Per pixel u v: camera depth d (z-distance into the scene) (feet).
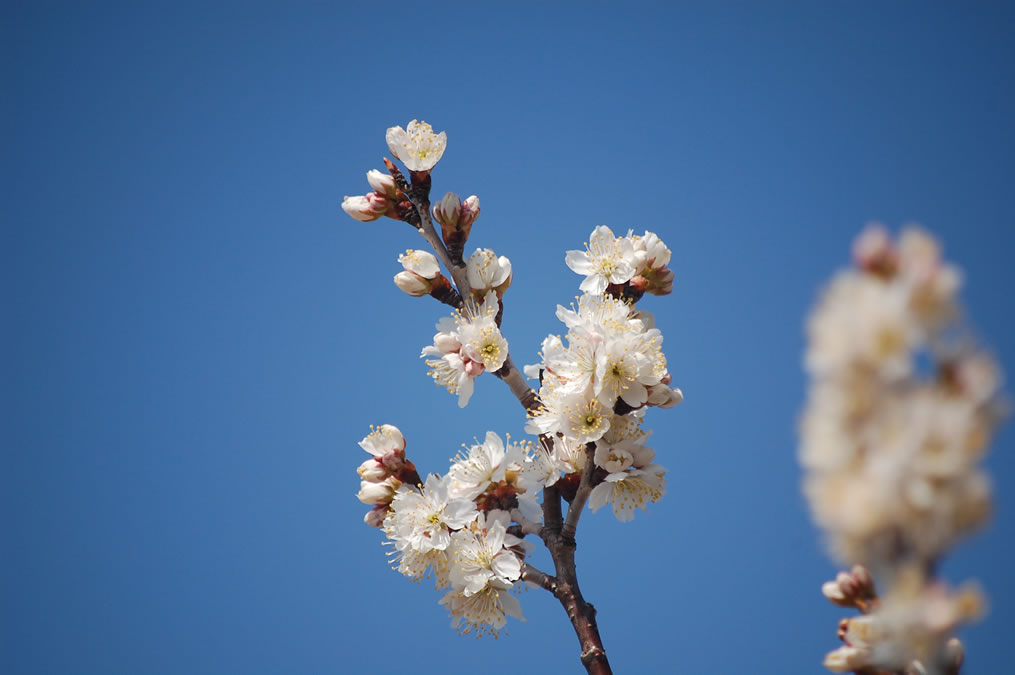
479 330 2.77
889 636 1.55
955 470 1.23
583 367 2.71
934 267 1.30
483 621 2.74
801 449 1.36
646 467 2.73
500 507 2.77
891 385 1.29
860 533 1.30
